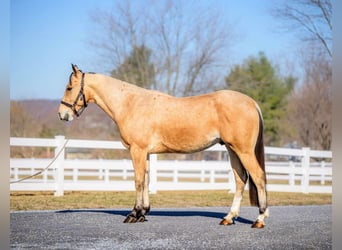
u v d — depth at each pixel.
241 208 10.45
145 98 7.61
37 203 10.79
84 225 7.46
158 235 6.61
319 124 27.97
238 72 33.94
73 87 8.03
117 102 7.75
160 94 7.63
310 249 5.86
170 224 7.57
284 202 12.18
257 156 7.10
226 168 14.05
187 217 8.48
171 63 30.53
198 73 30.22
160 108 7.43
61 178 12.33
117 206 10.52
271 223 7.80
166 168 13.69
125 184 12.87
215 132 7.14
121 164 13.06
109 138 31.67
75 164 12.54
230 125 6.95
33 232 6.86
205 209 10.02
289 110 33.72
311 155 14.78
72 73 8.06
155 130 7.42
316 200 12.70
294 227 7.40
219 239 6.36
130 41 30.95
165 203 11.29
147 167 7.84
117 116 7.73
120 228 7.18
